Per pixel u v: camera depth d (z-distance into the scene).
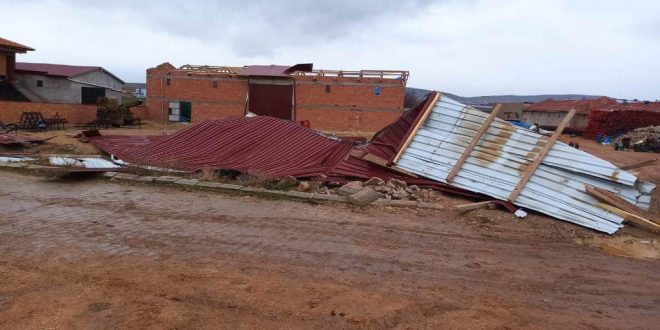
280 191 9.62
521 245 6.92
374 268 5.64
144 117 37.78
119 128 30.08
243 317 4.23
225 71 37.91
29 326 3.93
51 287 4.71
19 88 36.25
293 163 12.19
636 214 8.38
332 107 35.19
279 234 6.86
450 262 5.99
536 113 53.22
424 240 6.89
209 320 4.14
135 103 39.16
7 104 26.05
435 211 8.58
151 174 11.13
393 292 4.93
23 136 19.12
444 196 9.70
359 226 7.47
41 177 10.73
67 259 5.48
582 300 5.01
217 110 36.97
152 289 4.74
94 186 9.91
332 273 5.41
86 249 5.86
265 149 13.27
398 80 34.50
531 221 8.25
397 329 4.13
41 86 37.22
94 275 5.04
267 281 5.07
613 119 37.53
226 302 4.51
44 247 5.87
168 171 11.47
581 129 43.94
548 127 48.75
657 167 18.92
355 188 9.67
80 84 38.97
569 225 8.14
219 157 12.83
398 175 10.76
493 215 8.48
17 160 12.90
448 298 4.85
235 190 9.74
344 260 5.87
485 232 7.48
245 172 11.16
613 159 22.92
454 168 10.10
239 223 7.38
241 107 36.62
